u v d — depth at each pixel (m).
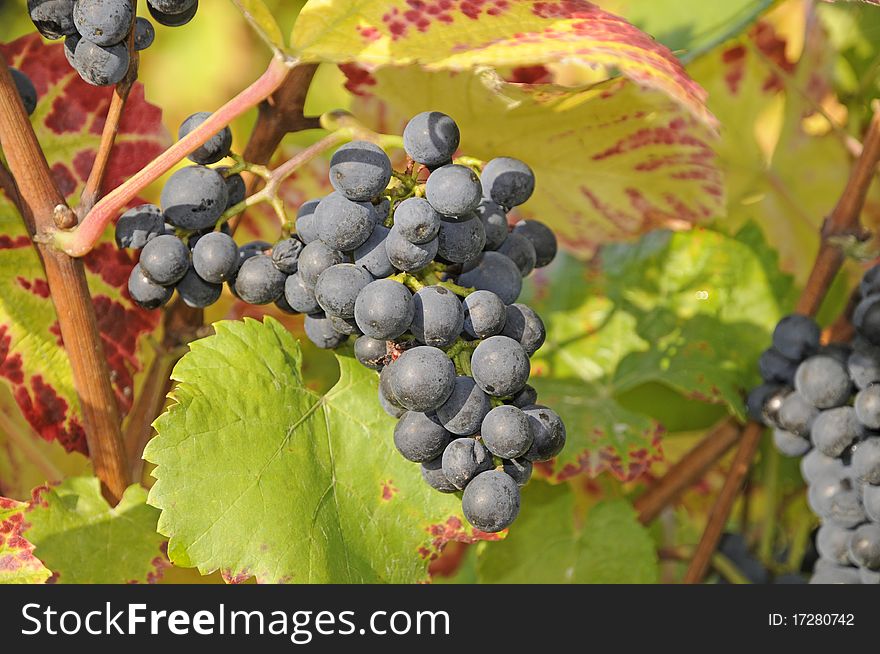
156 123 0.76
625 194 0.81
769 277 0.88
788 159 0.90
